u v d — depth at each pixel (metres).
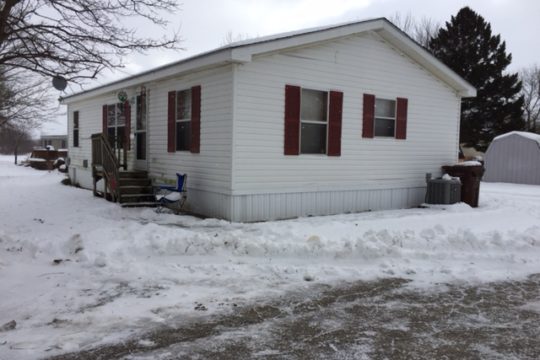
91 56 7.54
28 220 9.31
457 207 11.59
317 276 5.93
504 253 7.14
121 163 14.01
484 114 32.25
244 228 8.49
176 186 10.87
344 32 10.34
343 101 10.84
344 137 10.93
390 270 6.23
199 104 10.26
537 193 16.98
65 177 20.08
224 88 9.42
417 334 4.25
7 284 5.39
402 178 12.22
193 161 10.56
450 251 7.16
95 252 6.55
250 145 9.44
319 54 10.32
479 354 3.86
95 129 15.73
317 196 10.55
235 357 3.73
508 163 22.39
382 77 11.55
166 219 9.62
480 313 4.82
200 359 3.68
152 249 6.76
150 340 4.01
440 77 12.77
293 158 10.09
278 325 4.40
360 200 11.36
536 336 4.25
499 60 32.47
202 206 10.27
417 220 9.46
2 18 6.89
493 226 9.21
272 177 9.80
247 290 5.36
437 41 33.81
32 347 3.82
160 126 11.94
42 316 4.50
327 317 4.62
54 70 7.34
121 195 11.35
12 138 45.19
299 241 7.28
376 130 11.72
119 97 13.01
